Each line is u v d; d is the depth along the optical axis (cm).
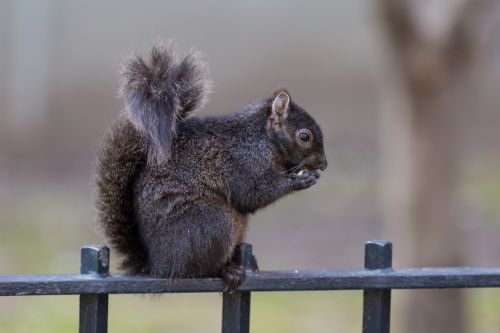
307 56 2708
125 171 542
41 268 1480
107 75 2575
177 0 2650
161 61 553
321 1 2720
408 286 471
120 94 543
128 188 544
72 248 1622
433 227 1151
